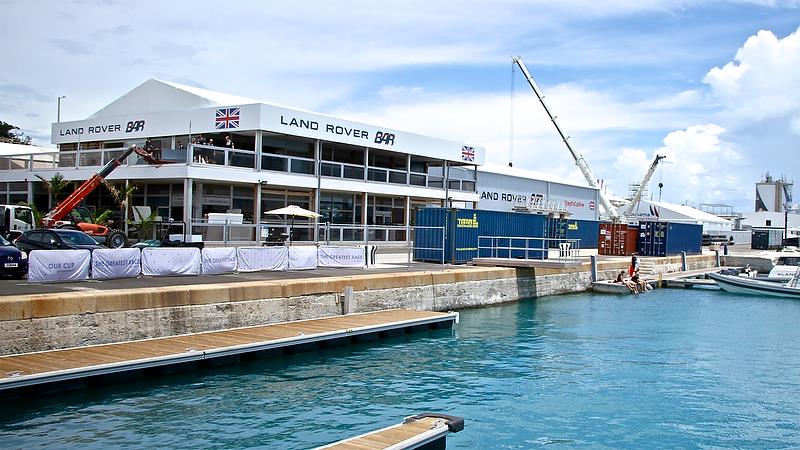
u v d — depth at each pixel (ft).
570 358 61.05
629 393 49.52
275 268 78.59
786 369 58.49
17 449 33.78
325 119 116.26
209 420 39.60
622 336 73.67
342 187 119.85
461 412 43.70
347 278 71.77
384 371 53.31
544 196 201.36
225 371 50.52
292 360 55.21
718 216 351.46
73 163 115.24
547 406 45.68
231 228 102.37
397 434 34.94
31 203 104.94
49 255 57.67
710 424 42.83
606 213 266.16
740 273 150.61
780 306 104.63
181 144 113.19
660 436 40.42
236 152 104.17
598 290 122.21
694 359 62.13
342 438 37.45
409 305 80.23
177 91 117.50
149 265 65.82
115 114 125.70
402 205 139.95
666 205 309.01
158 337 53.36
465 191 155.22
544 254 123.95
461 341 67.36
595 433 40.65
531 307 96.63
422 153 139.44
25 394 40.83
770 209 435.94
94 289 54.34
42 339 46.65
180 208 105.19
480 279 93.45
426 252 105.29
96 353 46.73
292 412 41.88
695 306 103.24
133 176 101.50
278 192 114.73
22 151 151.53
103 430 37.04
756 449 38.68
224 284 60.90
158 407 41.45
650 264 146.10
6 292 51.24
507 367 56.59
